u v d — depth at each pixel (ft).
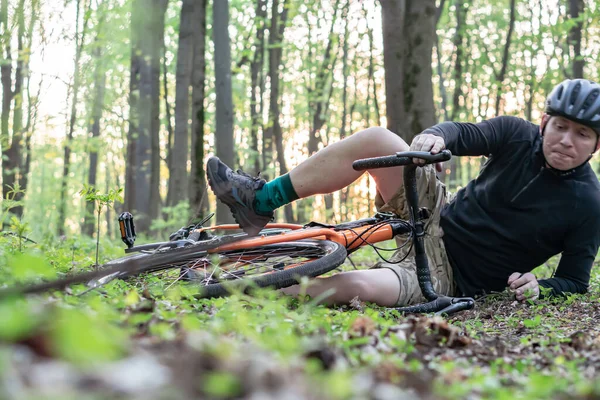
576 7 45.75
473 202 14.66
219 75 39.24
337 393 3.70
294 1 72.13
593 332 9.86
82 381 3.05
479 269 14.61
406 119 30.71
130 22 14.78
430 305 12.62
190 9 52.54
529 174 14.08
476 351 7.52
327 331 7.54
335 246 13.67
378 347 6.66
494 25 86.58
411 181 12.97
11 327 2.96
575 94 13.16
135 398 3.05
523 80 73.77
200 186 43.75
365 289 13.20
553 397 5.09
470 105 95.86
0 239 15.25
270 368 3.88
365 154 13.96
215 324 6.86
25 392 2.79
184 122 53.47
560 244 14.55
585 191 14.03
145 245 13.74
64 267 13.66
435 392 4.95
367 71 104.99
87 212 65.77
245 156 75.20
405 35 30.73
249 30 74.79
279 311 8.19
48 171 112.06
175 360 3.87
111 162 116.37
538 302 13.76
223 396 3.58
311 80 90.68
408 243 14.43
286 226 15.43
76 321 2.90
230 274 12.64
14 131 30.25
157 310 7.68
